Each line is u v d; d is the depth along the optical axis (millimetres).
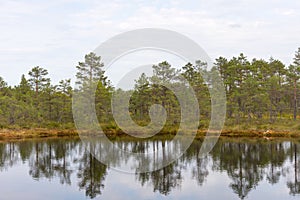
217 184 14875
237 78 41312
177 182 15148
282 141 29734
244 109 41812
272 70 51781
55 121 43531
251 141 29828
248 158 21297
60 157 22594
